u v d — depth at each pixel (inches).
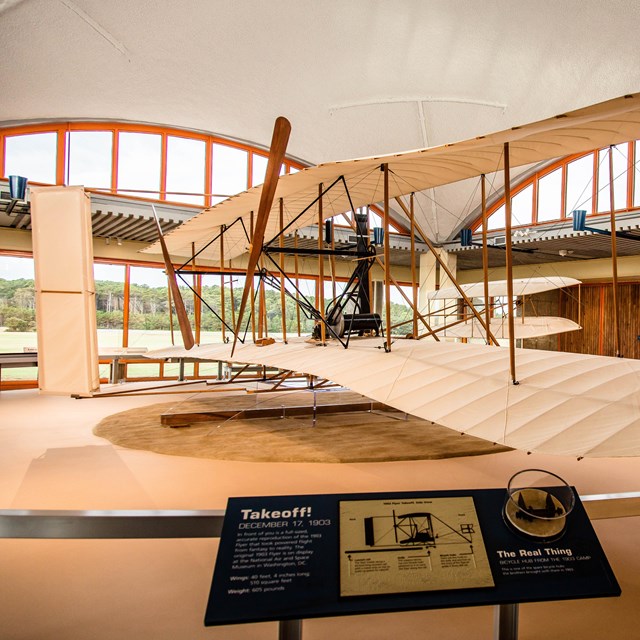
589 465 147.6
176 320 410.3
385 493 52.1
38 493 118.3
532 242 385.4
